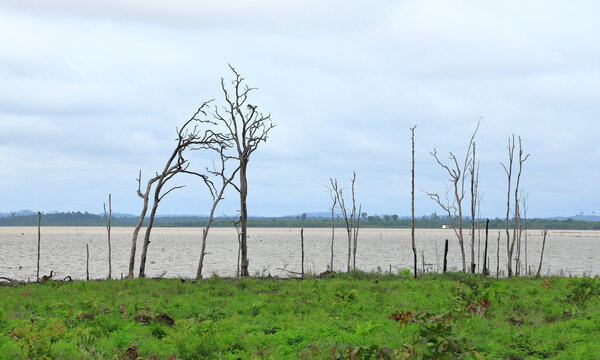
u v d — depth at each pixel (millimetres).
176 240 144875
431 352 9000
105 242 126938
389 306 18000
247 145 34875
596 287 20453
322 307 18359
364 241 136375
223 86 34906
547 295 21125
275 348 11938
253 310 17625
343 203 41188
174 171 33062
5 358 9977
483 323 14547
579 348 11617
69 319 14656
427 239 153750
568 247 107812
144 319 15430
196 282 28125
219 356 11211
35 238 157000
